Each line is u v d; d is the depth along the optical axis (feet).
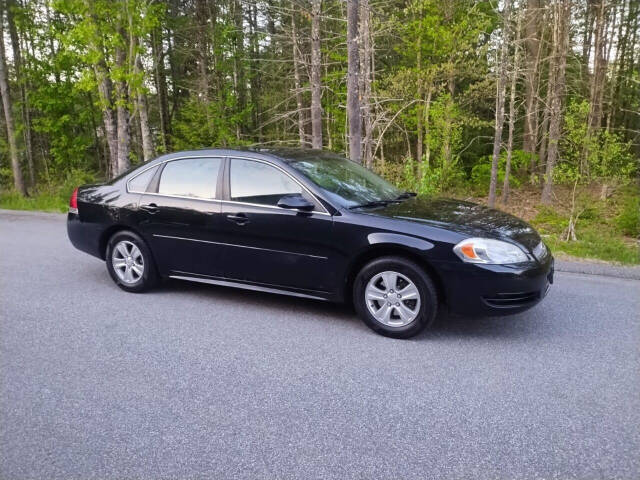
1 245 26.81
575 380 11.34
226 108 73.97
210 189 16.39
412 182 42.39
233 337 13.99
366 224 13.92
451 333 14.24
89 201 18.78
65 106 74.90
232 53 71.97
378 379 11.44
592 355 12.71
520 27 48.60
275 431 9.36
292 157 16.20
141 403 10.43
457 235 13.23
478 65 59.00
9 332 14.40
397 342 13.61
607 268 21.50
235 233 15.70
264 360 12.50
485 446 8.84
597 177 37.32
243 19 74.33
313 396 10.68
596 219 39.22
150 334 14.23
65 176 75.51
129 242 17.97
